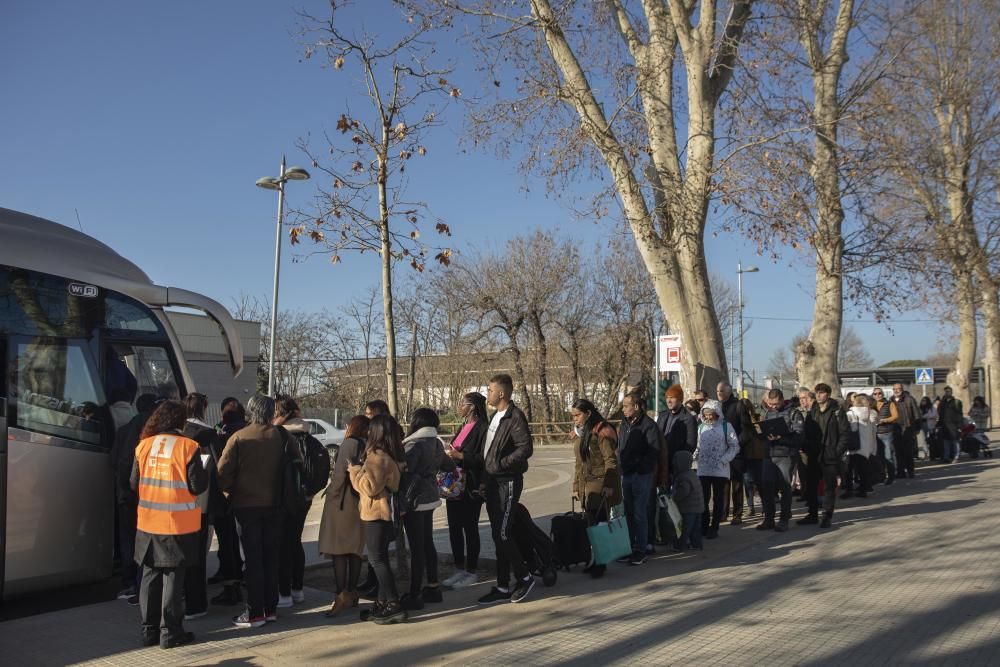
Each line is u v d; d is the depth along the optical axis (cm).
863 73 1628
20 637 604
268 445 638
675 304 1305
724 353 1323
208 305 865
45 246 765
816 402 1119
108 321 792
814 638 576
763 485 1066
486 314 3759
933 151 1888
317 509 1511
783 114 1316
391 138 866
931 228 1948
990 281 2695
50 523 709
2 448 679
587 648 566
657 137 1298
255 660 548
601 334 3878
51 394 728
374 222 866
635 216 1295
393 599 643
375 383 3372
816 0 1588
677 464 946
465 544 936
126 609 684
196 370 3291
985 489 1388
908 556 852
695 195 1289
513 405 724
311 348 3853
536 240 3794
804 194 1323
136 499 699
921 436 2177
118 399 784
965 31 2281
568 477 2008
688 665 523
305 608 702
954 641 560
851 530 1033
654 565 864
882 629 593
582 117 1288
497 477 709
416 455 689
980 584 722
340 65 821
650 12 1301
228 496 647
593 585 772
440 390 3791
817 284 1808
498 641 589
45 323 739
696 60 1298
